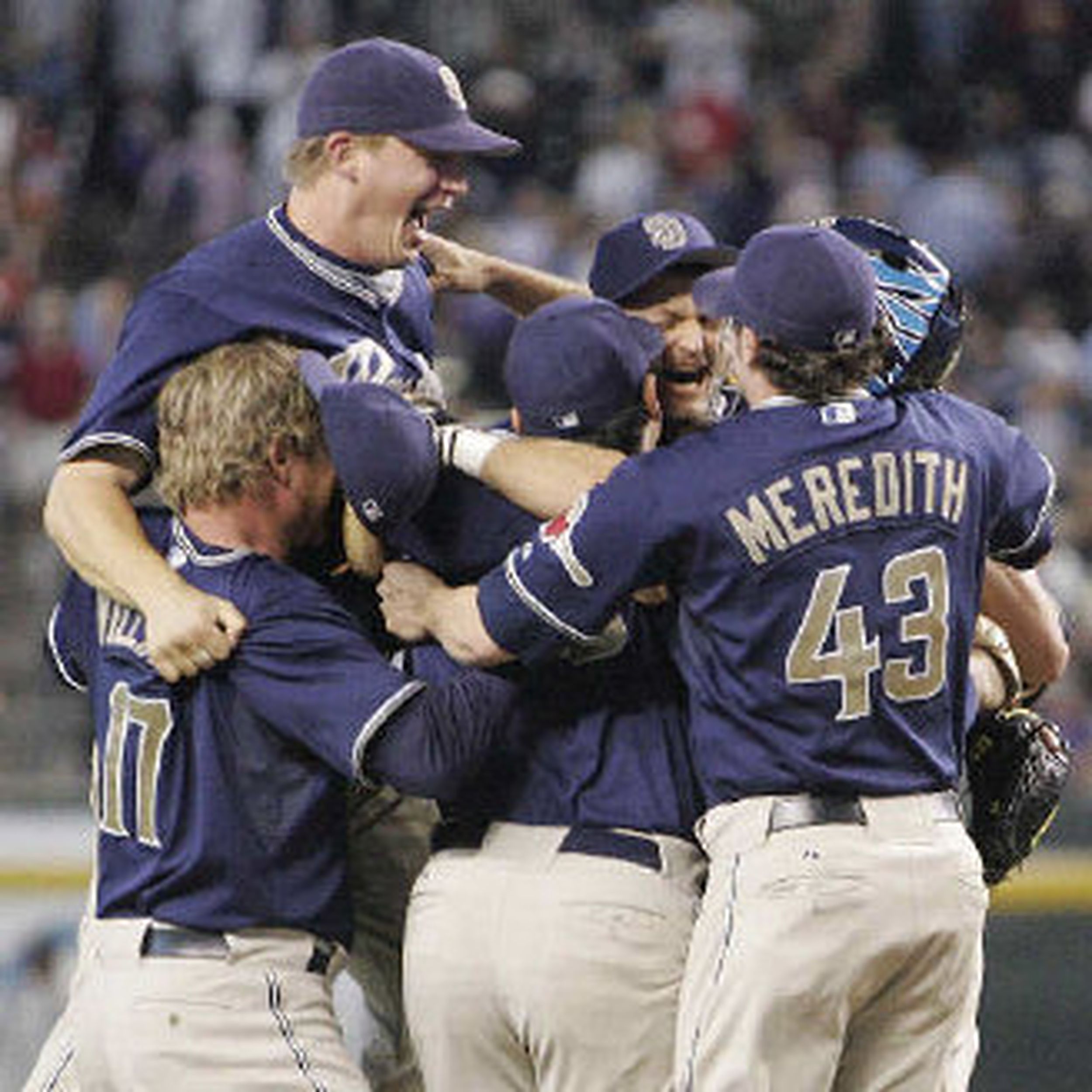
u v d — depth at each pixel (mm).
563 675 17422
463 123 18656
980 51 67500
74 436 18594
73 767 43500
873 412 17031
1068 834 28594
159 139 63156
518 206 58688
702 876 17578
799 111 63875
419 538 17812
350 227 18688
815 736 16719
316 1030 17375
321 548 18125
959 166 62812
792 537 16656
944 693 17109
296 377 17531
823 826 16703
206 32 63875
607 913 17125
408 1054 20203
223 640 17094
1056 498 52219
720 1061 16672
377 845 19656
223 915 17156
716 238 60375
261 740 17250
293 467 17531
